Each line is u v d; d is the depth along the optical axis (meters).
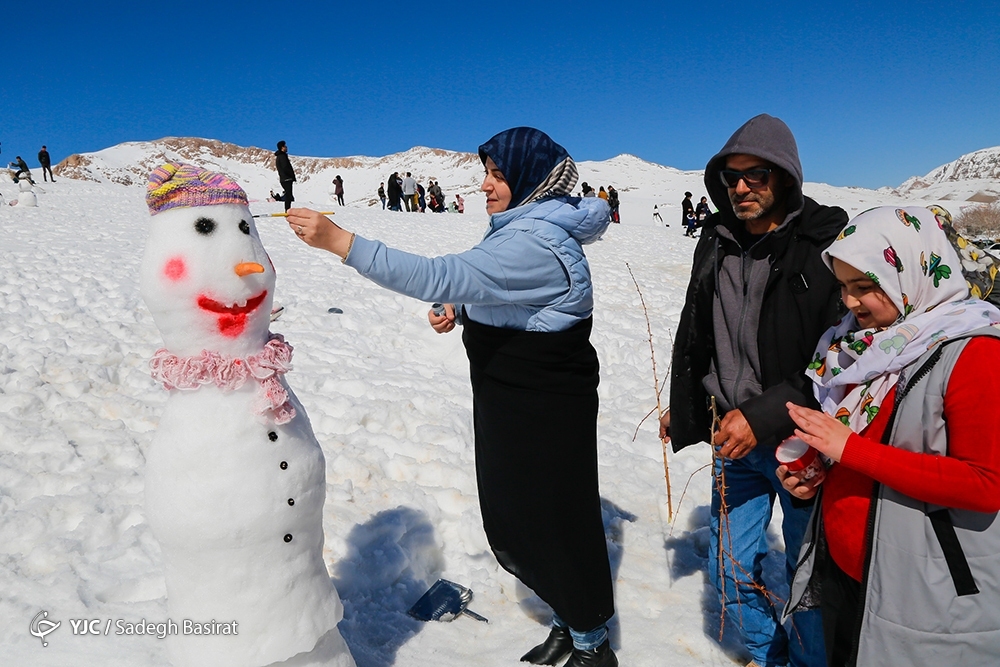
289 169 18.36
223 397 2.02
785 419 2.27
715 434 2.45
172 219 1.97
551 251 2.35
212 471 1.97
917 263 1.89
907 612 1.86
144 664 2.58
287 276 9.18
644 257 14.96
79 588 2.95
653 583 3.54
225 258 1.98
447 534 3.81
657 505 4.32
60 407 4.65
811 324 2.40
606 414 5.79
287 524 2.06
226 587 2.02
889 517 1.89
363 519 3.70
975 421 1.72
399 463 4.34
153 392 5.14
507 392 2.54
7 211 13.45
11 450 4.09
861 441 1.87
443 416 5.16
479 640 3.06
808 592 2.24
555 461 2.56
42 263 8.31
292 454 2.10
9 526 3.32
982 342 1.76
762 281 2.55
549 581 2.64
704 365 2.85
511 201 2.46
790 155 2.40
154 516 2.01
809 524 2.25
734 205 2.53
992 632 1.81
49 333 5.97
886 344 1.92
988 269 2.00
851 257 1.93
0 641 2.64
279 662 2.11
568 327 2.50
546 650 2.91
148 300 1.99
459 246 14.20
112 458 4.14
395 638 3.00
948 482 1.73
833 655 2.18
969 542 1.80
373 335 7.34
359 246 2.02
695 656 3.03
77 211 14.75
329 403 5.06
